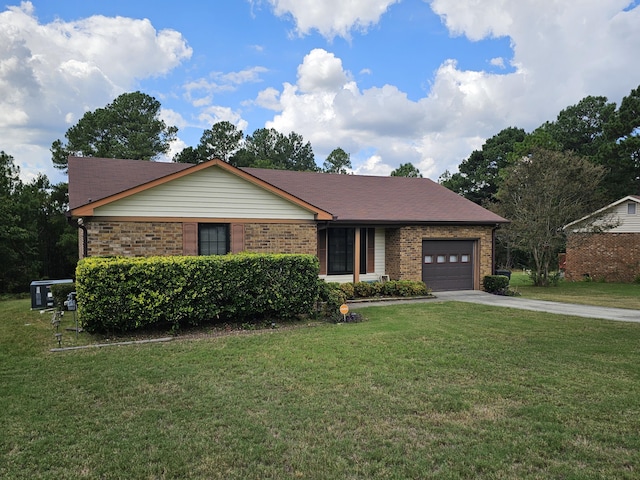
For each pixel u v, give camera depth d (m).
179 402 4.85
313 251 12.88
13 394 5.12
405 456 3.64
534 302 13.43
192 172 11.30
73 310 11.40
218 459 3.59
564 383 5.46
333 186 17.19
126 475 3.36
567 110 44.16
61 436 4.02
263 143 61.59
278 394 5.08
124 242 10.73
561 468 3.46
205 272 8.77
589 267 24.62
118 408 4.69
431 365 6.23
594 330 8.82
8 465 3.50
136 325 8.26
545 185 19.69
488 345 7.43
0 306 15.05
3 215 26.03
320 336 8.16
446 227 15.76
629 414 4.51
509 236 21.06
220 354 6.84
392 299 13.70
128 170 14.02
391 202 16.28
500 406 4.73
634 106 33.75
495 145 47.12
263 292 9.36
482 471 3.42
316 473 3.38
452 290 16.25
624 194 33.78
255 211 12.13
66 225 30.53
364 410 4.60
